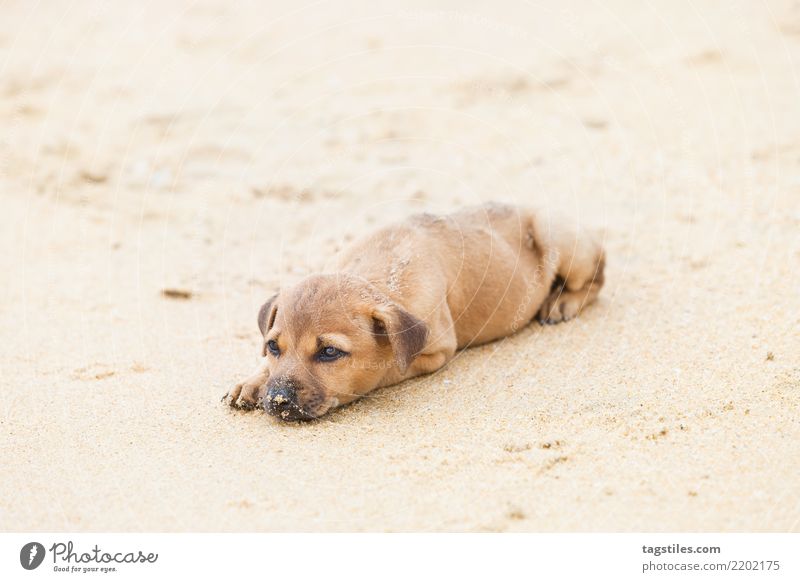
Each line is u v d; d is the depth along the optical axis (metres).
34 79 3.27
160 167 2.71
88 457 2.09
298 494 2.04
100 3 4.16
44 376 2.22
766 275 2.35
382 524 2.01
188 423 2.13
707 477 2.04
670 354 2.21
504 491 2.04
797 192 2.52
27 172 2.69
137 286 2.41
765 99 2.81
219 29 3.82
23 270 2.45
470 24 3.72
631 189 2.59
